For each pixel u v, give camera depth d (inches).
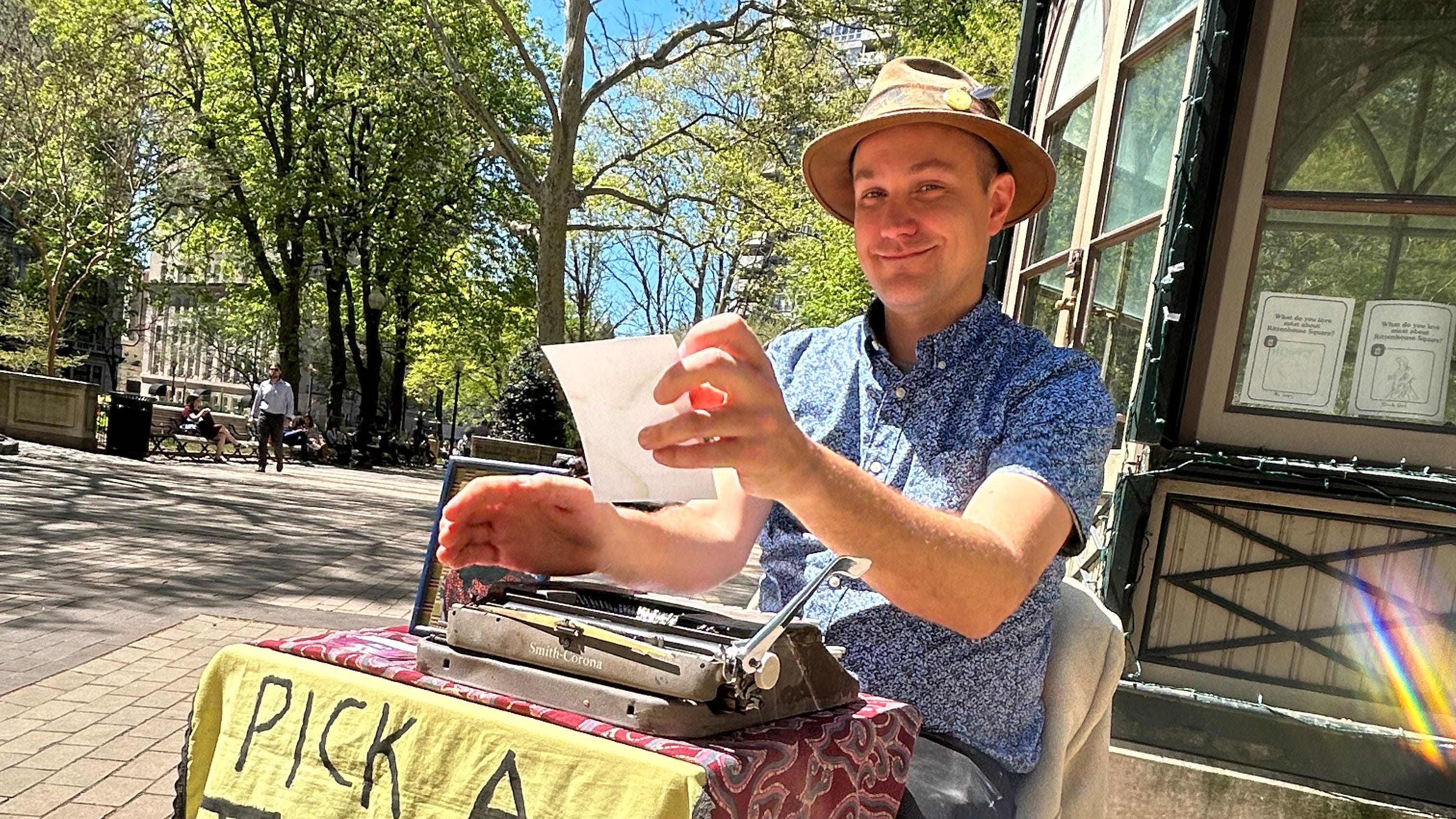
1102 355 149.1
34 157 701.3
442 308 1245.1
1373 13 110.0
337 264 1096.8
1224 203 113.5
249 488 514.3
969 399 69.6
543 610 54.0
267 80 976.3
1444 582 101.8
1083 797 77.0
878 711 56.3
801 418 77.5
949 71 74.2
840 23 569.3
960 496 67.1
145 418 622.2
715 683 44.4
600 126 799.7
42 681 163.9
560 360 42.9
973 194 70.9
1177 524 112.0
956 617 52.3
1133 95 150.0
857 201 73.7
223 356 1978.3
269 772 50.9
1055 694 73.8
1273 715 103.1
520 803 43.8
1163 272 115.0
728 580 72.1
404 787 46.9
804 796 47.5
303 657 53.9
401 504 534.6
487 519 62.8
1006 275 211.3
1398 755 98.8
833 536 48.6
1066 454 61.7
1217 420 112.5
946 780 60.6
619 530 65.4
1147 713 107.3
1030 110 204.4
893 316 74.4
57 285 756.6
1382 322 108.7
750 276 1064.2
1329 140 111.5
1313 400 109.9
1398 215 108.6
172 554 283.7
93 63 679.7
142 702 158.2
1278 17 112.3
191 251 1192.8
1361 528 105.2
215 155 971.9
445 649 50.9
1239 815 100.5
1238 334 112.3
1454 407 105.6
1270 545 108.1
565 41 601.6
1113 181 155.6
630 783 41.4
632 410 42.6
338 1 579.5
